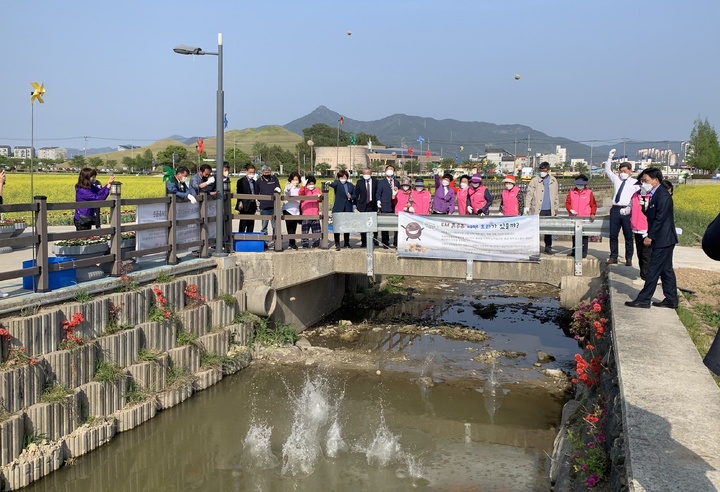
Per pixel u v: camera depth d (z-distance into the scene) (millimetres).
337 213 13797
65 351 8227
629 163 11859
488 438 8914
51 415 7816
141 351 9781
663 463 4074
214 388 10883
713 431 4574
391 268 13547
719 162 81500
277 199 13484
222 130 12758
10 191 29906
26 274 8219
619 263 12328
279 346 12938
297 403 10211
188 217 12086
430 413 9820
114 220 9914
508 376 11453
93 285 9242
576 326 11742
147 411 9406
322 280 16062
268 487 7500
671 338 7109
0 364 7410
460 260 13039
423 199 14430
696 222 23875
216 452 8438
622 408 5098
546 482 7562
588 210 13125
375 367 11977
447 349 13195
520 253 12633
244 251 13656
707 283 11375
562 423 8797
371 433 9062
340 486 7496
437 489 7414
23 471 7266
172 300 10844
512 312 16734
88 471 7836
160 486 7527
